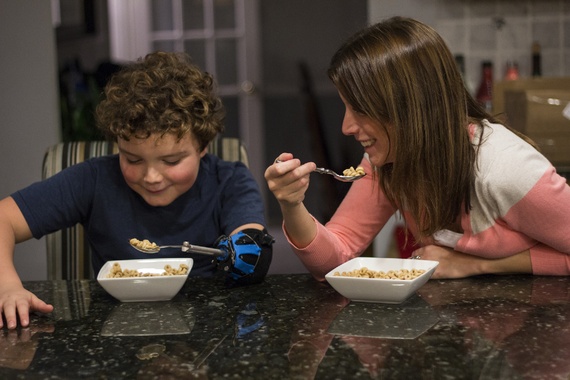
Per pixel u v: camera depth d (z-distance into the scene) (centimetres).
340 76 123
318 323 99
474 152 125
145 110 127
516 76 326
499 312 102
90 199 153
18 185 324
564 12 335
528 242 126
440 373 80
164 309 109
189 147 135
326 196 479
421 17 341
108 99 136
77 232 174
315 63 574
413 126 121
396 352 87
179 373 82
